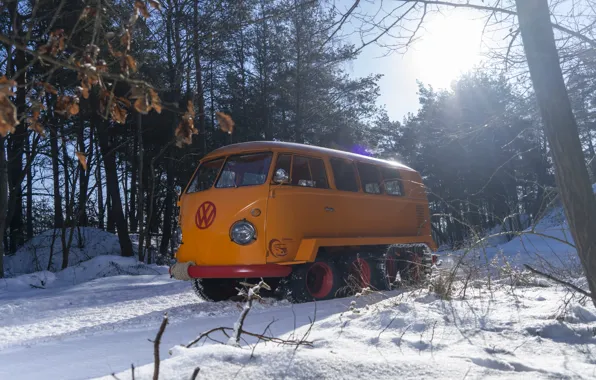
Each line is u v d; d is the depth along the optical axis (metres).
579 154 3.98
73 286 16.11
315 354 3.35
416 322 4.77
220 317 6.68
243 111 33.78
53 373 4.11
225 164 8.90
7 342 6.08
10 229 29.11
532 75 4.14
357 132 36.66
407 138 42.88
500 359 3.59
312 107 32.25
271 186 8.35
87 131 26.78
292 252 8.41
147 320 7.06
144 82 1.77
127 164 33.12
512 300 6.00
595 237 3.90
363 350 3.80
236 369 3.04
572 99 5.79
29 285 16.86
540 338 4.26
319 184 9.23
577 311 5.07
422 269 9.51
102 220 36.47
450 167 37.19
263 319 6.06
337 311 6.44
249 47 26.84
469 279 7.25
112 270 19.84
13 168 25.61
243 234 8.21
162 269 21.16
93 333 6.27
